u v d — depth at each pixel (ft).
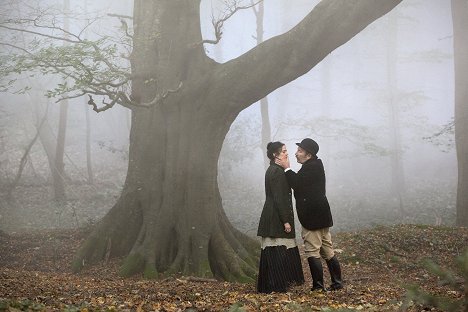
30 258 39.91
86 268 37.65
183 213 38.24
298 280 25.82
